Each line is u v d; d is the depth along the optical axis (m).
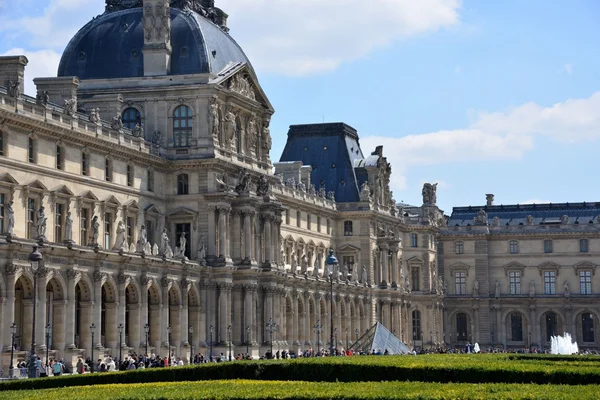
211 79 181.38
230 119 185.25
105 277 148.38
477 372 95.81
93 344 141.88
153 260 159.38
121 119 180.75
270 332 189.25
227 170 183.25
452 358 117.75
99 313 146.75
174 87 180.25
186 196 179.38
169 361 151.88
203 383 89.50
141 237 158.75
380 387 79.69
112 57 184.88
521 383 89.00
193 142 179.50
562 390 75.62
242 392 77.75
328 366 101.00
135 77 181.88
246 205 183.88
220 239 179.00
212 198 178.25
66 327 140.00
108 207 163.00
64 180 151.62
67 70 185.62
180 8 191.75
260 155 199.25
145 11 182.88
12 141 140.75
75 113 154.75
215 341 178.12
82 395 78.88
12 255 129.62
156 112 180.88
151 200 175.38
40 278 134.88
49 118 148.12
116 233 161.38
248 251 184.38
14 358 129.50
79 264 142.75
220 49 189.12
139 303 157.38
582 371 93.19
